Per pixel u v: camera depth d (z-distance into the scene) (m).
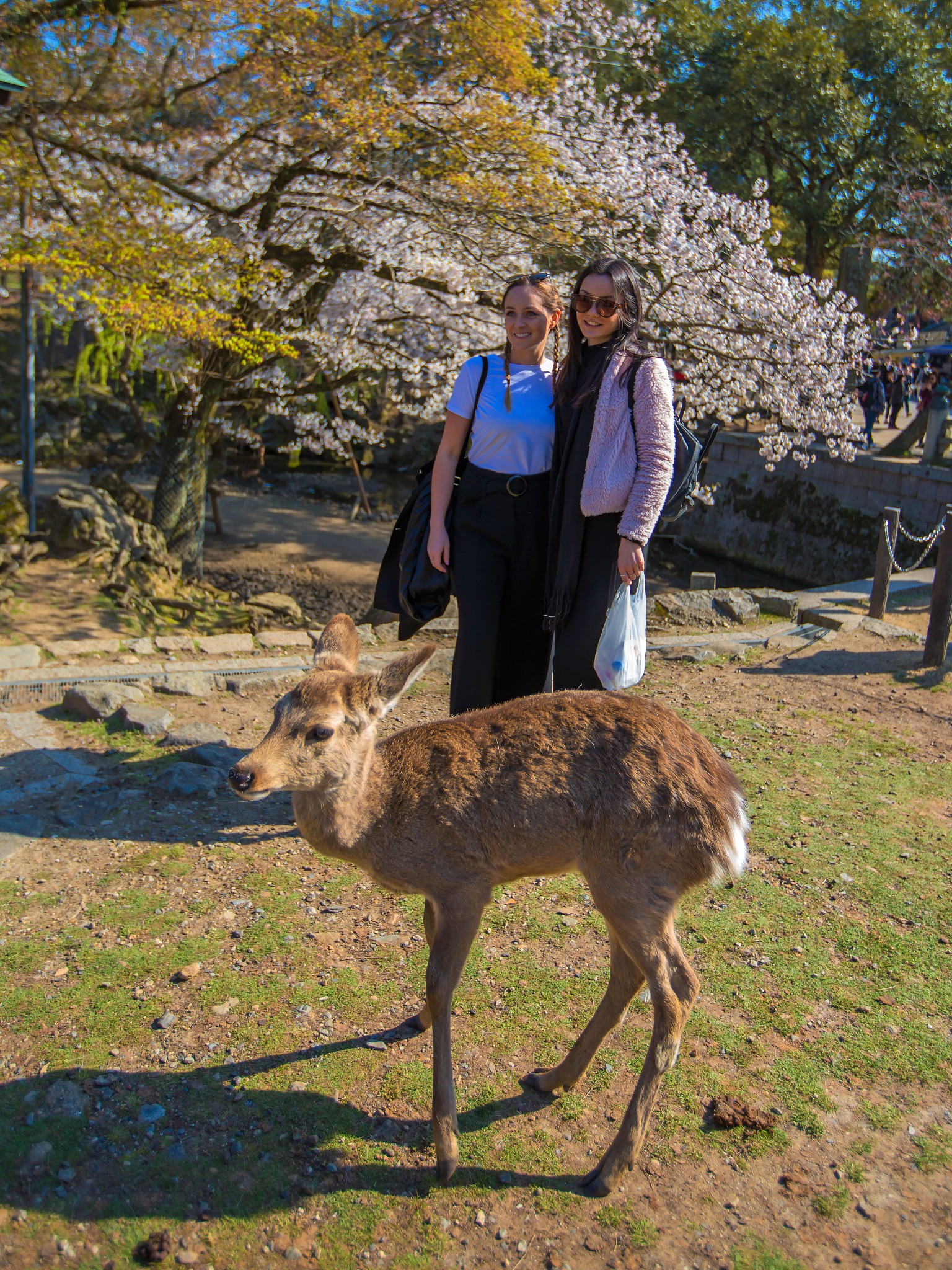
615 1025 2.94
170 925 3.90
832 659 7.68
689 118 23.20
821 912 4.04
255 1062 3.15
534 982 3.57
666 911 2.70
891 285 21.94
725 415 12.31
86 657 7.21
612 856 2.70
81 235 8.98
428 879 2.84
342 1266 2.47
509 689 4.01
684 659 7.58
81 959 3.66
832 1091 3.05
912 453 19.16
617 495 3.42
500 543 3.76
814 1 25.59
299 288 11.78
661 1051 2.65
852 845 4.60
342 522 21.28
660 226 10.97
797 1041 3.26
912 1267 2.47
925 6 26.98
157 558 10.42
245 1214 2.61
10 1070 3.09
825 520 18.88
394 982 3.58
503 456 3.69
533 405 3.67
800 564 19.28
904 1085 3.07
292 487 24.14
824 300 12.41
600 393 3.42
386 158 10.76
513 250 10.82
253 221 11.04
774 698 6.74
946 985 3.57
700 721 6.25
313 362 13.10
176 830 4.71
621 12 19.95
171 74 10.18
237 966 3.65
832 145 23.95
